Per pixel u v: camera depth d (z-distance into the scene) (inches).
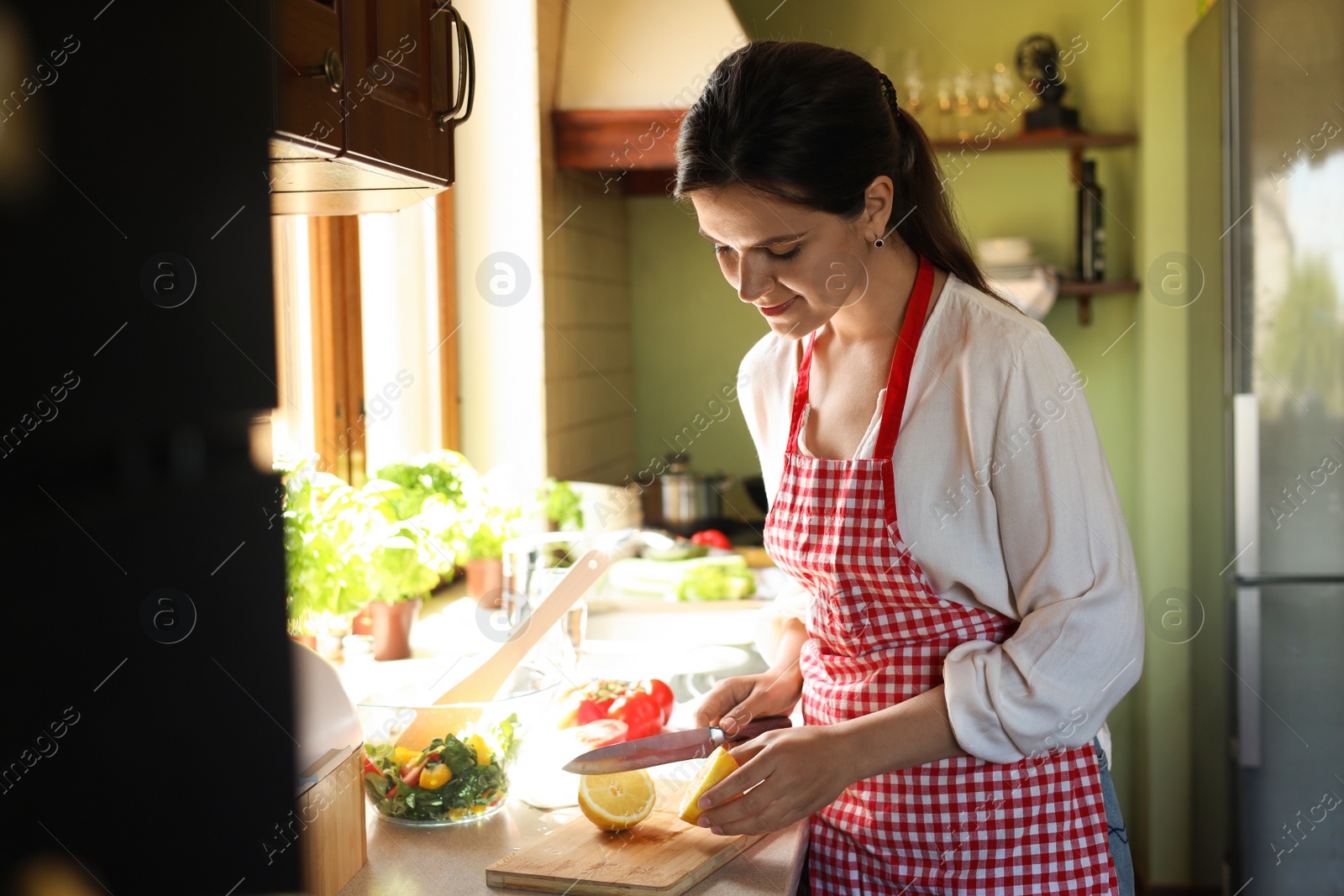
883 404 39.4
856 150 35.4
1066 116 121.6
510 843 39.2
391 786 40.7
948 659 37.1
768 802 33.9
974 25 129.0
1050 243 128.8
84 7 29.3
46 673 29.8
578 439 110.4
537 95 95.0
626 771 37.3
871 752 35.2
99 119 29.9
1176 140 116.0
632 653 71.5
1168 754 120.1
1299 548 97.3
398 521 64.9
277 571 38.7
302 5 32.7
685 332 137.9
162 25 30.9
